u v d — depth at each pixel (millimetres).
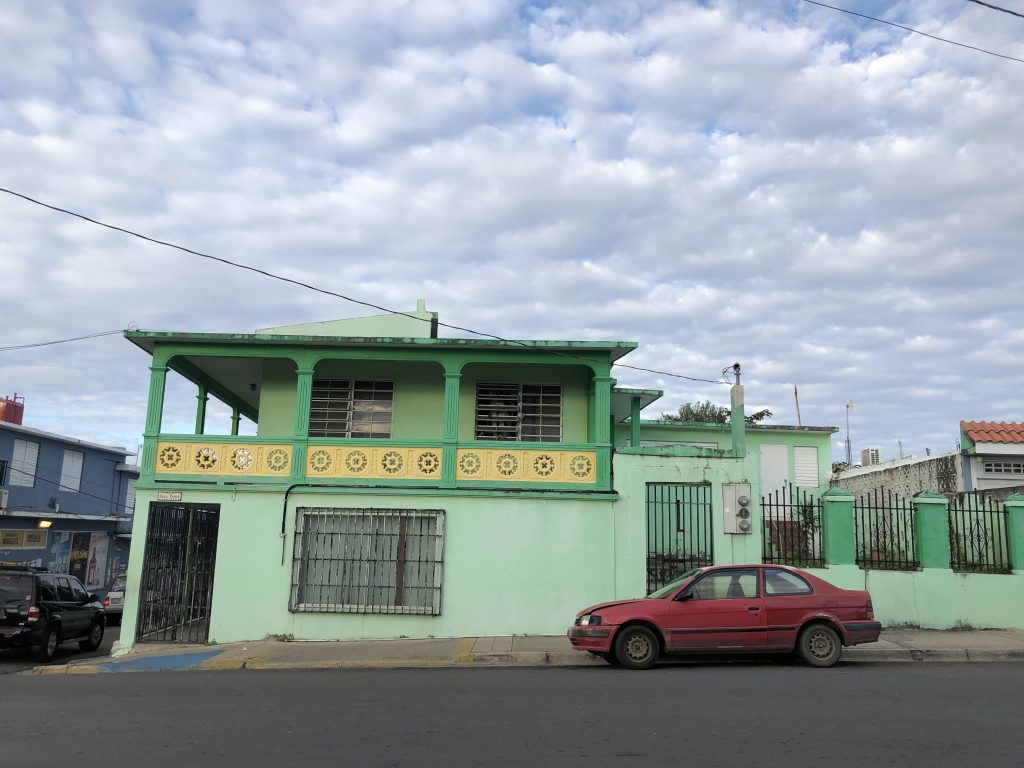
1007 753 6352
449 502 15078
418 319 17359
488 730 7215
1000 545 15281
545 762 6141
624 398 19250
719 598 11227
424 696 9016
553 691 9211
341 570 14922
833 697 8609
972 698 8539
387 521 15141
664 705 8250
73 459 34094
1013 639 13250
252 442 15352
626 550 14938
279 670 12156
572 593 14773
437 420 17266
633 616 11070
